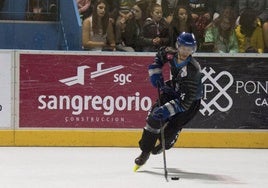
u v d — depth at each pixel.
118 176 12.87
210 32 21.03
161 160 15.30
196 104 13.23
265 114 17.56
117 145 17.30
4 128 17.05
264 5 22.72
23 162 14.52
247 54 17.41
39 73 16.98
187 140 17.47
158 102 13.19
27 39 21.33
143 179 12.58
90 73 17.09
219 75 17.39
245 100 17.50
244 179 12.88
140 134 17.28
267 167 14.52
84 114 17.16
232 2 22.64
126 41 20.48
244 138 17.55
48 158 15.18
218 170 14.00
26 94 17.00
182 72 12.70
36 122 17.08
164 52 13.21
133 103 17.22
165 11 22.22
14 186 11.57
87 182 12.08
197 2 22.47
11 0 21.42
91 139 17.22
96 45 20.36
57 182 12.03
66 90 17.06
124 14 20.81
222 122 17.47
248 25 21.20
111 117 17.20
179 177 12.94
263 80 17.50
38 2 21.39
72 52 17.02
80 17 22.08
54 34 21.31
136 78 17.19
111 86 17.16
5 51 16.84
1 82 16.91
